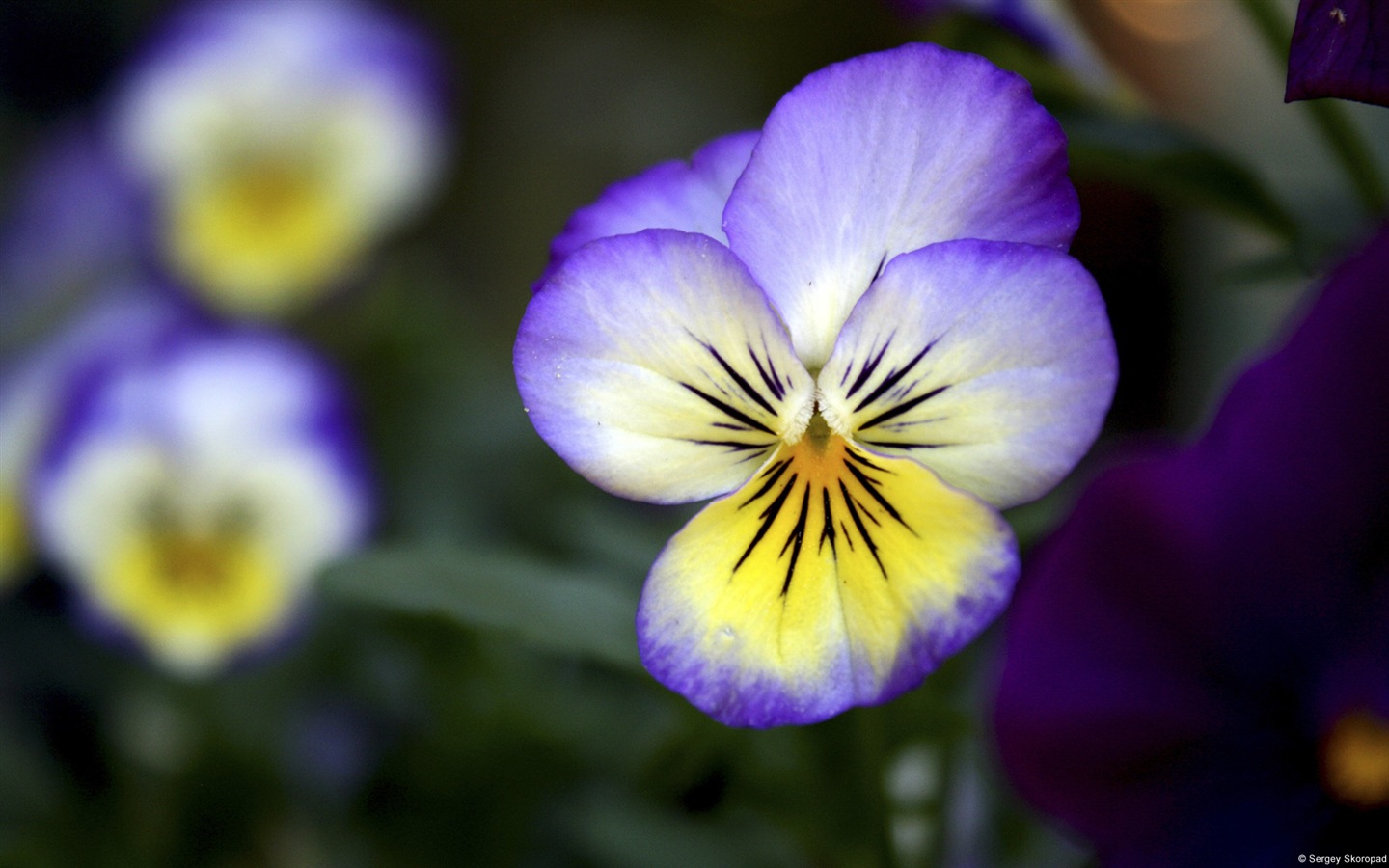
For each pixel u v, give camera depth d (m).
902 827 0.26
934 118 0.21
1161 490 0.21
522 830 0.34
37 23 0.88
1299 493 0.21
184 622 0.41
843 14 1.29
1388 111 0.30
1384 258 0.21
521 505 0.49
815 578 0.21
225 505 0.43
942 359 0.21
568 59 1.23
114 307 0.51
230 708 0.39
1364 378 0.21
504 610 0.24
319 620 0.41
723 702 0.21
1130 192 0.58
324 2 0.57
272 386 0.44
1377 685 0.21
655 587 0.21
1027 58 0.27
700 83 1.24
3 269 0.61
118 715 0.40
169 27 0.56
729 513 0.21
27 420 0.46
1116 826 0.21
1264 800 0.21
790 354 0.21
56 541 0.42
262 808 0.37
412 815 0.35
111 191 0.61
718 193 0.23
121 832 0.37
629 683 0.36
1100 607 0.21
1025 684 0.21
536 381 0.21
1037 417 0.20
